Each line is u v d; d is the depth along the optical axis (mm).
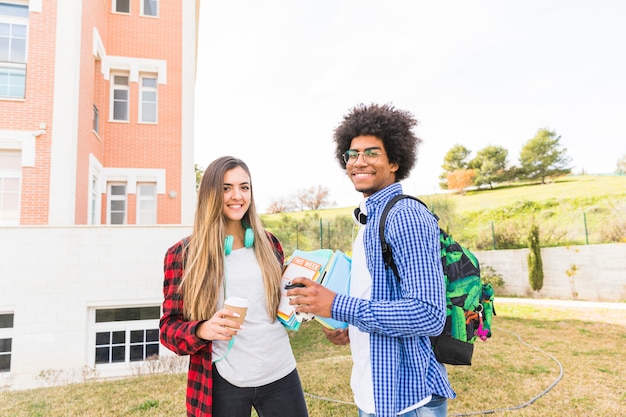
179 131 10086
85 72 8250
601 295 13992
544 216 19125
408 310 1312
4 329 6551
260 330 1957
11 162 7520
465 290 1603
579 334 9094
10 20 7773
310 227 22422
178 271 1933
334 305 1426
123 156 9750
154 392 5273
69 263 6789
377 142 1747
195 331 1701
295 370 2135
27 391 5617
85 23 8234
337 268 1811
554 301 14367
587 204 18438
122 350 6977
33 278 6637
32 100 7504
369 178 1758
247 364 1908
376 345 1466
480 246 19969
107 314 6988
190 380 1910
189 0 10469
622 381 5516
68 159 7477
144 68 10039
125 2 10281
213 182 1957
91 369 6562
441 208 21906
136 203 9781
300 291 1469
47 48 7676
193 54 10352
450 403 4672
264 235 2146
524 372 5941
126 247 7039
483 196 24875
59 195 7375
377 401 1426
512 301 14727
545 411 4414
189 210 9930
